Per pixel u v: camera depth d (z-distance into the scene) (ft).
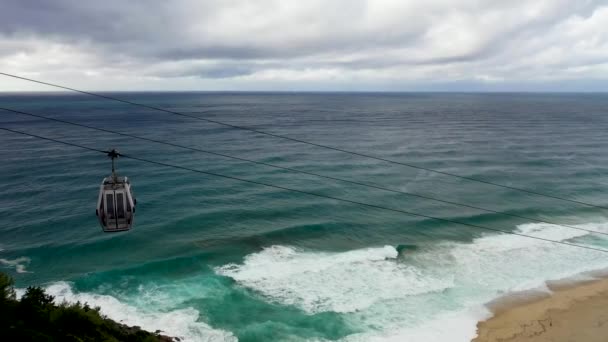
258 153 257.34
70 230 124.36
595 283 95.14
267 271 98.53
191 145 283.59
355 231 127.44
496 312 82.84
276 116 554.05
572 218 141.49
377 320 79.00
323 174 202.90
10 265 102.06
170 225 129.39
